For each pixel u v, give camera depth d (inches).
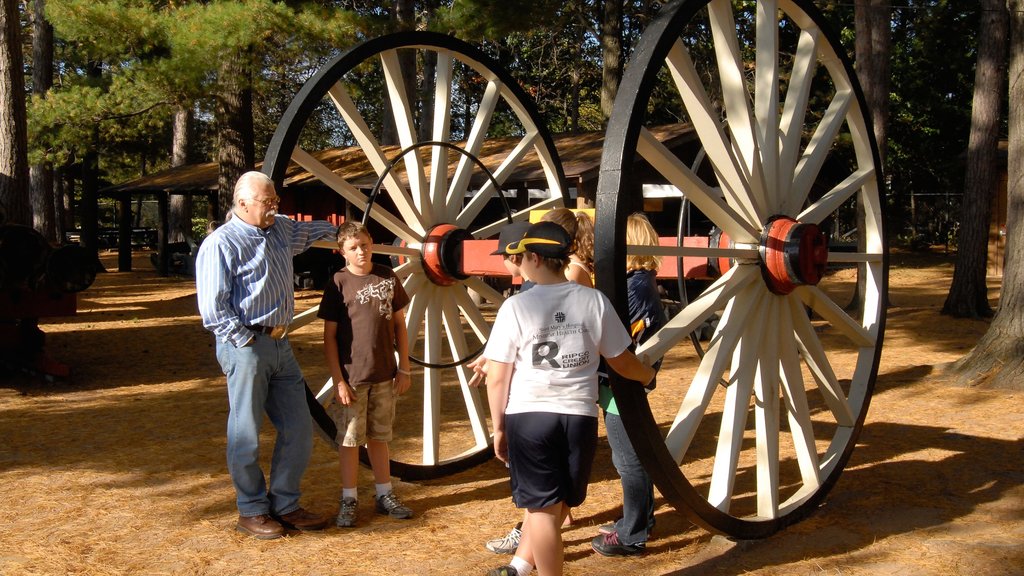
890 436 227.3
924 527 157.1
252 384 152.6
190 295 627.5
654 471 130.2
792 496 166.6
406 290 187.9
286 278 156.6
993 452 207.9
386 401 166.7
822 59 178.1
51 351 385.4
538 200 626.5
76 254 298.5
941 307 521.7
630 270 147.3
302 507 173.5
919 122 1005.2
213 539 155.4
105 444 225.6
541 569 116.9
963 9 927.7
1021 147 279.4
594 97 1314.0
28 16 978.7
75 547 151.0
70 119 562.9
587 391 117.5
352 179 633.6
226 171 617.3
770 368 155.0
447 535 157.6
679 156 570.6
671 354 373.7
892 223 1091.3
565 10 566.6
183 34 474.0
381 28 486.6
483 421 208.5
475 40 547.8
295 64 569.9
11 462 208.4
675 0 134.0
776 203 157.9
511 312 118.0
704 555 145.9
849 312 500.1
